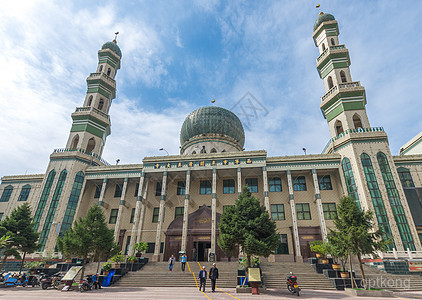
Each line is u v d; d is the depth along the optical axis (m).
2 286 19.08
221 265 26.05
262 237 19.55
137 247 28.69
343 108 36.19
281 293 16.55
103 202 36.84
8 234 23.48
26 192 39.97
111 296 14.69
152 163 36.59
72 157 37.94
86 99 44.28
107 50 48.69
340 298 14.77
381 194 29.30
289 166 34.28
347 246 17.94
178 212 36.84
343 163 33.06
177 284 20.89
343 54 40.59
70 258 28.94
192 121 45.94
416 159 32.81
